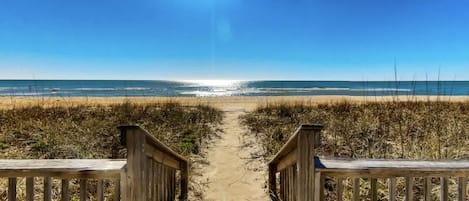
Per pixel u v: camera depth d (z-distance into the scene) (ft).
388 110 33.42
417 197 13.08
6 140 22.52
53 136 22.68
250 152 22.41
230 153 22.30
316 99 65.98
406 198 7.98
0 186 13.74
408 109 34.14
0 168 7.37
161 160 10.31
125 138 7.23
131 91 133.59
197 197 14.97
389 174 7.82
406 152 18.52
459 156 16.88
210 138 26.50
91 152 20.04
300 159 7.45
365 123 26.58
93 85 210.18
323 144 21.18
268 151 22.02
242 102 61.98
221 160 20.72
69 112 35.37
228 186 16.35
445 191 8.11
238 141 25.67
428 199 8.05
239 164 19.86
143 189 7.29
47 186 7.45
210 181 17.01
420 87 127.24
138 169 7.20
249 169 18.93
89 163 7.82
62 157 18.93
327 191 14.30
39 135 23.29
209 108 43.65
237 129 30.89
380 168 7.78
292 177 10.47
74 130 25.45
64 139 21.97
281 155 11.55
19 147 21.09
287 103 45.16
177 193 15.30
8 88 151.84
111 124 28.25
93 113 35.45
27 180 7.54
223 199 14.78
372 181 8.02
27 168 7.40
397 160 8.39
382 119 28.58
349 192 13.47
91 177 7.47
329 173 7.70
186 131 27.20
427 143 19.15
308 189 7.42
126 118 31.94
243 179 17.33
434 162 8.25
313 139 7.46
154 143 8.61
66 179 7.57
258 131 28.55
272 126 29.50
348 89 149.59
